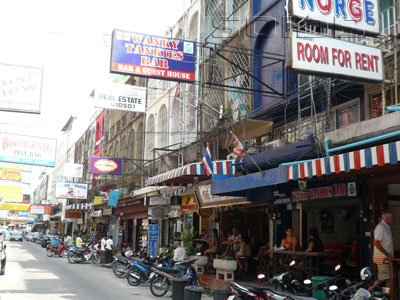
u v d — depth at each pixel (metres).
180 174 14.62
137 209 28.14
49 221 80.31
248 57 16.56
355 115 11.24
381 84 9.80
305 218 13.45
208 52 20.05
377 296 7.01
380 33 10.22
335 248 12.91
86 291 12.18
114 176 35.47
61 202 64.81
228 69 18.20
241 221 17.94
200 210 18.94
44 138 27.19
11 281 13.69
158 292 12.39
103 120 42.16
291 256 12.34
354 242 11.55
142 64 11.38
